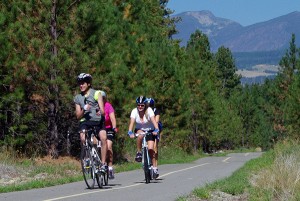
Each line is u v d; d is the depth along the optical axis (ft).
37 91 79.77
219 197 41.70
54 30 80.18
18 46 77.87
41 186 48.47
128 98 90.84
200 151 214.48
